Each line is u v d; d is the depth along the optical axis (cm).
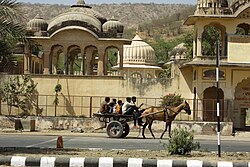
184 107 3109
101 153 1970
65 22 4509
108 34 4547
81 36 4506
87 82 4194
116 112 3144
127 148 2350
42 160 1631
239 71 3994
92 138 3075
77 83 4200
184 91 4103
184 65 3975
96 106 4166
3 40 2141
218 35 5900
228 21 4081
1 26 2050
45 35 4525
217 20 4075
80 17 4528
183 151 1955
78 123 3806
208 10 4084
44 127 3831
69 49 4772
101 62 4484
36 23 4650
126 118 3136
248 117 5838
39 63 5800
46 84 4200
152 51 6600
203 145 2700
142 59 6488
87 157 1720
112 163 1625
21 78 4188
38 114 4175
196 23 4116
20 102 4153
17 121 3762
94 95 4181
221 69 3991
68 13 4609
